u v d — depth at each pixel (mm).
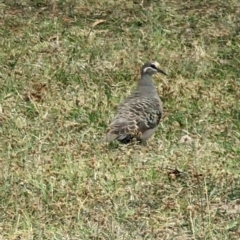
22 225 16922
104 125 21766
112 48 26688
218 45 27391
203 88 24156
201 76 25234
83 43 26984
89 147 20125
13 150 20125
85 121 21984
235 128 21781
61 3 30094
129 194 18062
